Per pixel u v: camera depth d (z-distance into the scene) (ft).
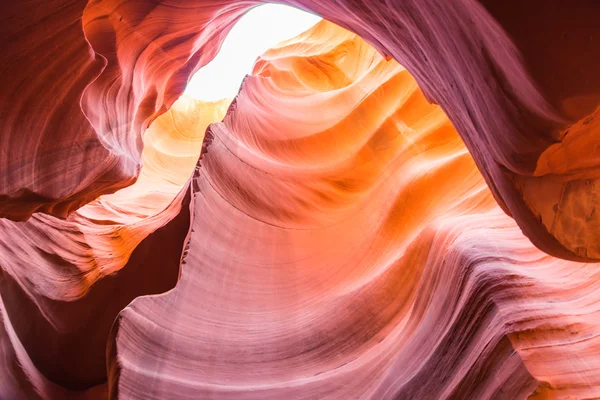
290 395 15.14
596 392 9.71
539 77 6.29
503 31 6.20
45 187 15.39
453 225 18.12
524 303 12.56
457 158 23.99
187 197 24.52
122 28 18.31
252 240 22.29
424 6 8.57
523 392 10.63
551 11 5.69
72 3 13.53
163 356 15.20
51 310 23.54
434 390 12.83
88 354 23.77
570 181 8.30
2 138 13.91
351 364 16.47
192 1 20.08
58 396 21.83
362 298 19.06
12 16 12.69
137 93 21.56
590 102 6.26
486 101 8.25
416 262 18.93
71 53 14.48
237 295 19.26
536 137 7.46
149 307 16.22
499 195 10.43
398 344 16.21
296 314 19.16
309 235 24.17
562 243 8.48
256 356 16.88
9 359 19.88
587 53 5.80
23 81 13.82
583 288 12.43
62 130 15.48
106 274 25.02
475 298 13.55
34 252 24.81
